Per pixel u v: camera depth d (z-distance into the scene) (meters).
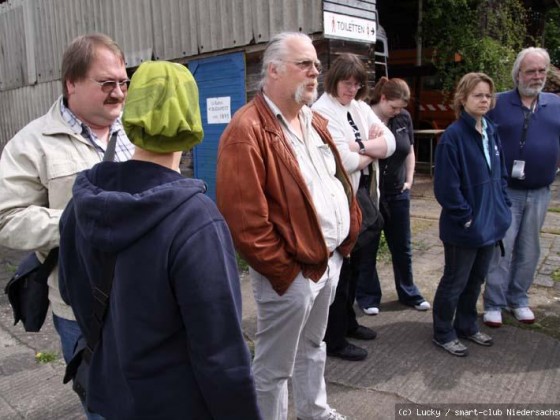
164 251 1.11
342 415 2.48
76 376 1.41
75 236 1.30
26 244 1.57
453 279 3.01
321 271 2.09
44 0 8.26
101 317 1.24
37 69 8.80
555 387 2.71
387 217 3.63
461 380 2.79
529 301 3.90
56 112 1.73
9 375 2.97
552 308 3.77
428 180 9.30
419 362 3.00
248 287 4.35
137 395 1.18
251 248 1.96
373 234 3.00
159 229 1.12
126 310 1.15
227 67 5.56
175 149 1.20
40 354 3.20
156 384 1.17
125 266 1.15
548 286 4.20
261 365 2.18
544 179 3.32
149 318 1.14
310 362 2.34
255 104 2.08
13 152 1.64
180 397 1.18
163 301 1.14
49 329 3.61
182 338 1.19
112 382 1.24
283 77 2.02
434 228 6.15
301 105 2.10
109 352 1.24
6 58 9.66
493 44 8.20
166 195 1.12
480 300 3.96
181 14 5.99
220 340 1.15
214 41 5.63
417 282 4.37
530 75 3.14
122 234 1.12
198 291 1.12
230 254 1.22
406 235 3.72
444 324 3.13
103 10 7.14
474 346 3.19
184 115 1.15
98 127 1.77
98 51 1.61
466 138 2.84
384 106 3.42
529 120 3.26
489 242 2.90
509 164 3.32
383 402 2.60
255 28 5.16
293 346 2.14
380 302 3.94
